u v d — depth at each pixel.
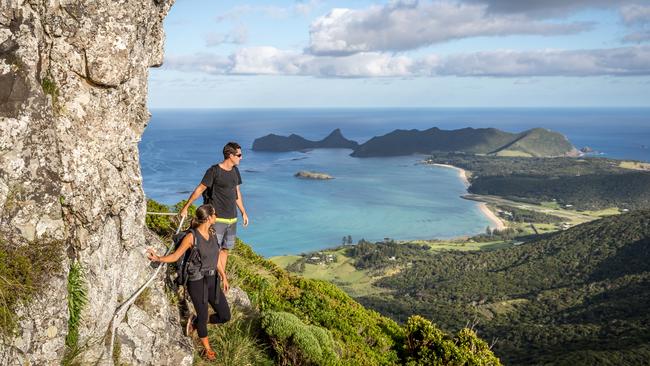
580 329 95.94
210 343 6.02
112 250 4.54
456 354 8.69
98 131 4.21
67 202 3.92
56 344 3.62
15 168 3.47
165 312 5.34
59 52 3.86
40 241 3.58
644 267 147.88
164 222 8.68
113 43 4.05
